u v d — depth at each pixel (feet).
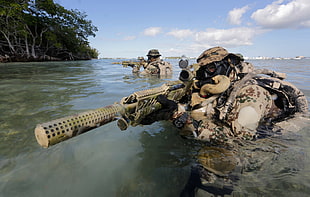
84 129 3.47
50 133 2.95
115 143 6.40
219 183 4.45
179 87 6.60
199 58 7.13
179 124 5.69
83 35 109.09
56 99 11.17
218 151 5.53
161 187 4.40
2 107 9.51
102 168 5.04
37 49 87.04
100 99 11.20
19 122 7.55
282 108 7.29
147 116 4.99
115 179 4.64
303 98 7.37
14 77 21.50
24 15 71.10
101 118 3.75
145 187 4.40
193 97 7.36
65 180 4.53
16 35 74.02
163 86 5.92
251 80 6.52
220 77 6.22
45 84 16.62
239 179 4.54
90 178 4.64
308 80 17.97
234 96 6.04
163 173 4.88
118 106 4.18
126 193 4.21
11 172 4.72
